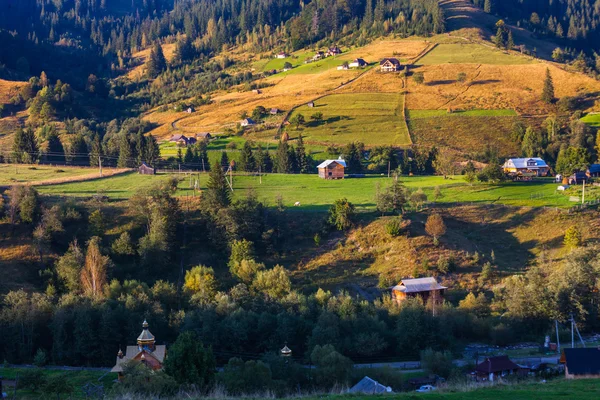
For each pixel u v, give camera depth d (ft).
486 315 321.52
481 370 241.96
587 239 380.37
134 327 302.66
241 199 456.86
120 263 385.29
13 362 298.76
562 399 131.64
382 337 292.61
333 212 425.69
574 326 311.27
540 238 394.93
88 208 434.71
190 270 383.86
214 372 208.54
